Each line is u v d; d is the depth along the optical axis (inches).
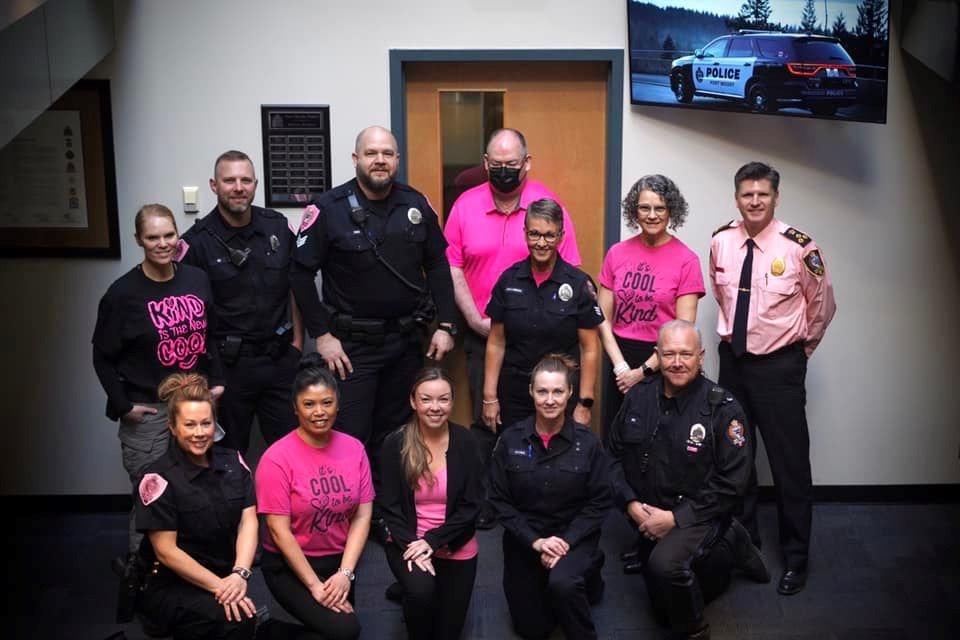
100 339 129.2
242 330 139.1
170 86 150.4
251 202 139.1
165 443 131.9
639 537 131.5
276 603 134.0
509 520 122.1
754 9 142.6
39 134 150.2
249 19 149.4
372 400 143.9
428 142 156.9
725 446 121.8
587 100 156.1
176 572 110.7
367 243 137.7
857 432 162.4
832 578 138.8
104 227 152.8
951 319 159.5
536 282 136.9
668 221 140.9
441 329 144.9
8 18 110.3
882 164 154.9
